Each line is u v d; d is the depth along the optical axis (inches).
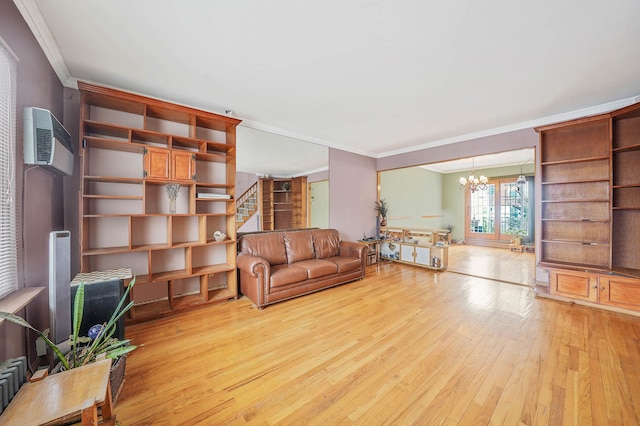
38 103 71.8
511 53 81.6
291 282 125.5
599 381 65.6
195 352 81.0
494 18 66.4
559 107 124.9
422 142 187.9
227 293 128.3
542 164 133.5
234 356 78.8
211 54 82.1
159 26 69.2
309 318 106.5
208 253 133.3
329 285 143.9
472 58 84.4
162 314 106.7
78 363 57.5
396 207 281.6
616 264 119.3
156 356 78.7
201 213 123.2
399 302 124.6
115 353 54.7
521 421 53.7
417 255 201.6
